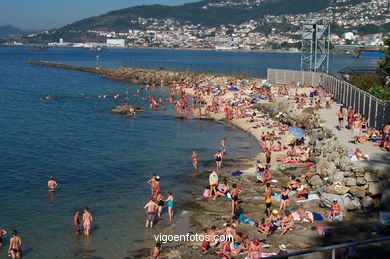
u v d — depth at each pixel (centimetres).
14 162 4303
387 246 1405
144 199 3312
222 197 3284
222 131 5856
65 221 2905
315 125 4981
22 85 11906
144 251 2475
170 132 5806
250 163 4225
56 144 5097
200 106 7825
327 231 2438
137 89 11169
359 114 4816
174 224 2842
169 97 9050
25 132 5766
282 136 5275
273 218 2609
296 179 3400
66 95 9744
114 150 4819
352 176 2867
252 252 2183
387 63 6094
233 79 10931
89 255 2436
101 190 3516
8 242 2612
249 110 6912
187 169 4075
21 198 3319
